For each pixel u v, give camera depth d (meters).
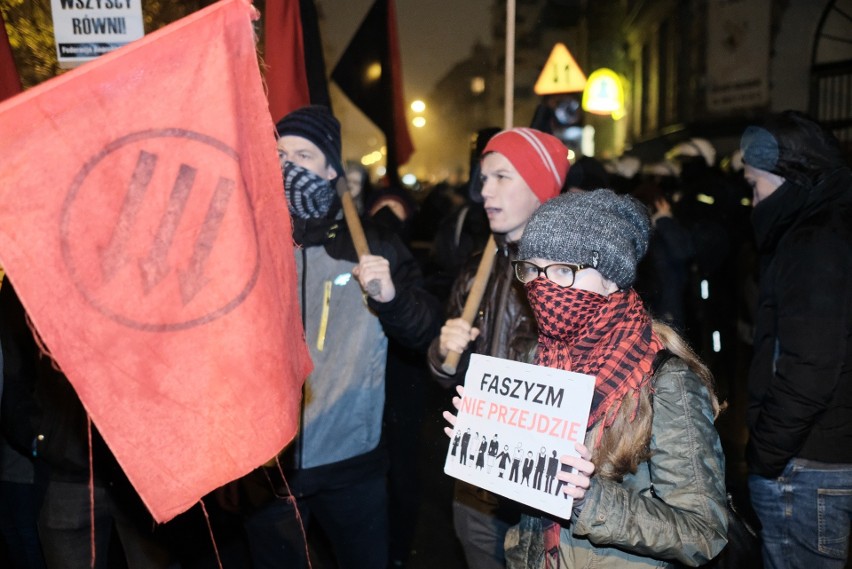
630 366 1.88
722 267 5.74
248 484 3.01
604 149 25.56
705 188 5.77
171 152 1.63
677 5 18.31
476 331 2.77
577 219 1.90
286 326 1.82
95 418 1.57
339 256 3.06
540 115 3.42
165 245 1.63
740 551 1.96
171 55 1.65
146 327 1.61
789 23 14.58
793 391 2.63
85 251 1.56
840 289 2.60
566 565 1.94
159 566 3.00
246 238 1.68
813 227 2.69
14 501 3.54
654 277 4.16
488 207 2.83
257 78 1.77
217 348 1.66
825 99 14.29
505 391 2.01
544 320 1.95
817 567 2.79
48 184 1.54
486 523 2.84
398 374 3.92
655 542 1.77
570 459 1.77
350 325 3.05
